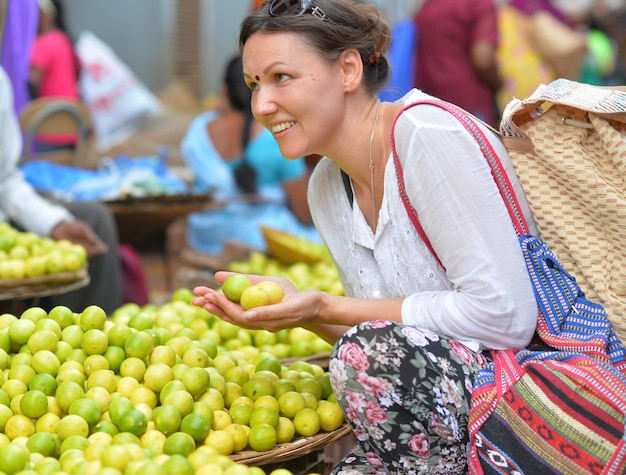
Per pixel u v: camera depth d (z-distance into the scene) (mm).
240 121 7000
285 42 2680
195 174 7039
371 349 2484
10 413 2688
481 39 7422
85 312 2990
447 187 2598
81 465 2299
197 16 13211
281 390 2916
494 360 2631
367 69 2824
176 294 4109
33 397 2658
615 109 2527
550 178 2674
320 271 5113
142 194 5926
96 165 8156
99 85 9734
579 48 7781
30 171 5875
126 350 2887
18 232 4645
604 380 2398
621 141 2541
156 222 6152
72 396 2680
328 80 2723
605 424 2383
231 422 2756
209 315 3783
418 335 2557
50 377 2756
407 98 2822
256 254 5754
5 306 4219
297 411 2830
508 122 2670
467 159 2602
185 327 3656
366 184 2898
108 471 2182
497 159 2652
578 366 2475
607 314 2639
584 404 2410
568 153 2605
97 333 2885
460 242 2605
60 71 8773
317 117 2730
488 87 7691
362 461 2781
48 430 2627
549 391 2463
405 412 2500
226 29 13430
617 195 2545
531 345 2744
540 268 2650
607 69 10344
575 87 2641
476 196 2592
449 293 2684
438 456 2566
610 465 2367
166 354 2902
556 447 2434
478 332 2619
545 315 2643
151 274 8336
